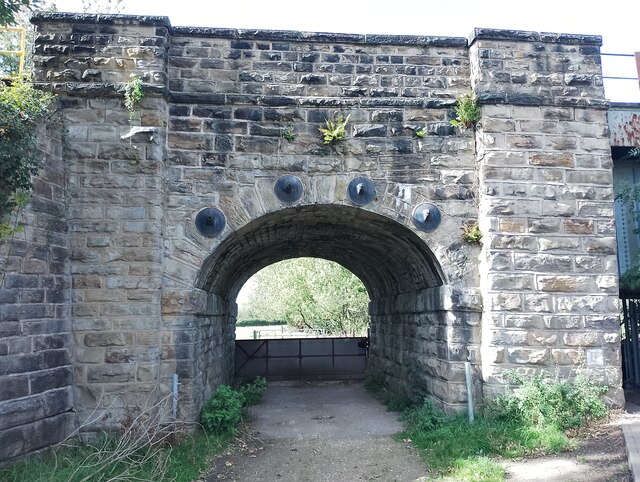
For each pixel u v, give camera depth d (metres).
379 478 7.05
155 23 8.47
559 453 7.21
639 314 11.12
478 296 8.74
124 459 6.80
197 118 8.59
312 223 10.26
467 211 8.91
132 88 8.17
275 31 8.88
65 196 8.02
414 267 10.20
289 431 9.58
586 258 8.76
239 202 8.53
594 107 9.09
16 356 6.81
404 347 11.63
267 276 31.30
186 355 8.13
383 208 8.79
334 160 8.77
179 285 8.27
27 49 16.56
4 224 6.77
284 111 8.76
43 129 7.63
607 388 8.48
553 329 8.58
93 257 8.01
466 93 9.14
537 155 8.89
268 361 16.77
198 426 8.53
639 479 5.70
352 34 9.00
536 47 9.14
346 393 13.95
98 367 7.85
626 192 10.55
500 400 8.33
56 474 6.25
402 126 8.94
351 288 23.55
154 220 8.13
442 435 8.02
